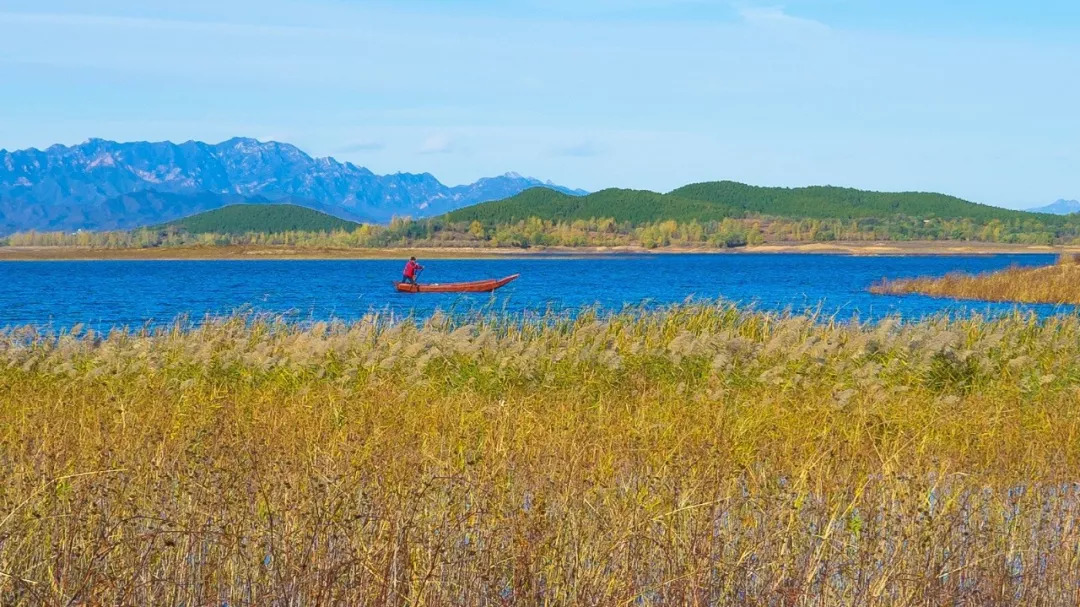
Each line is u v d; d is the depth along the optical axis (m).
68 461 9.56
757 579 7.64
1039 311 45.41
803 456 11.16
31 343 20.58
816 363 17.92
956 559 7.86
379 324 22.36
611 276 136.62
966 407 15.26
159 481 8.60
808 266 193.50
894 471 9.51
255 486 8.88
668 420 13.73
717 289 90.75
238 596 7.23
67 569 7.05
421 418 13.52
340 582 7.07
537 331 22.89
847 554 7.76
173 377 17.62
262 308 61.03
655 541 7.59
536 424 12.92
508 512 8.09
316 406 14.50
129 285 106.44
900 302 60.09
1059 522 8.73
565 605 7.14
